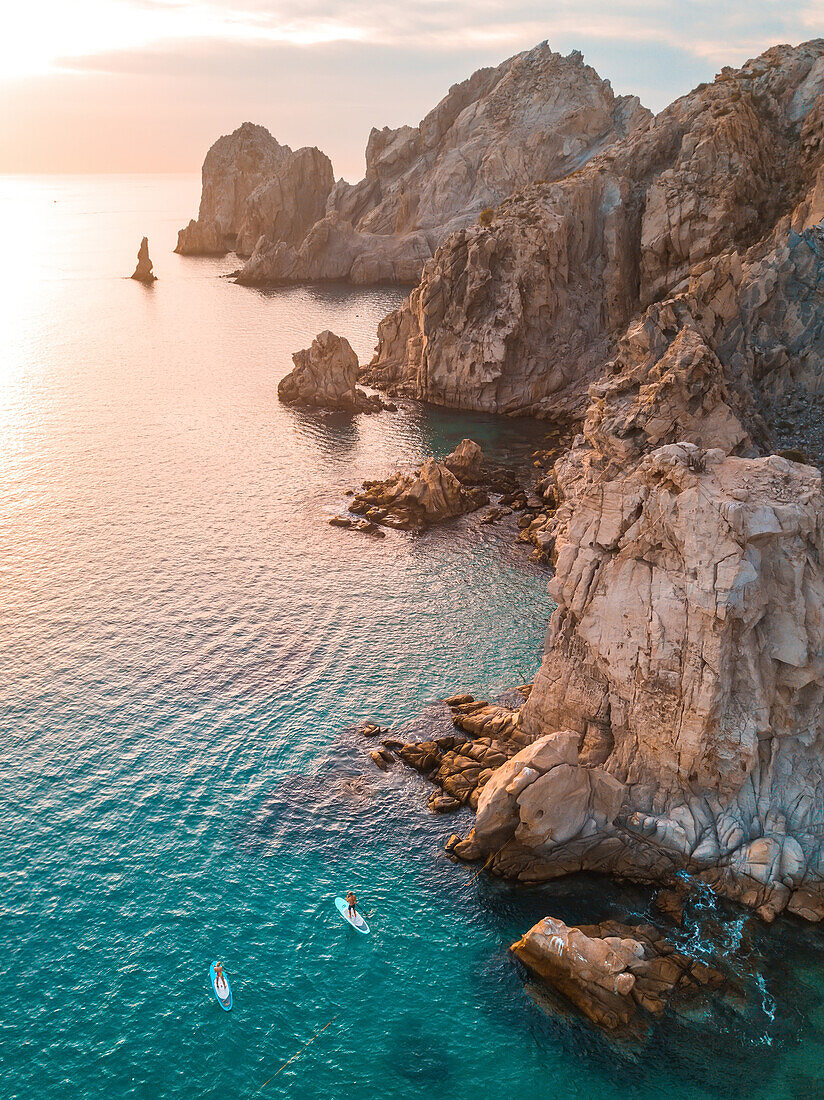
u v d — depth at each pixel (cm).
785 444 10412
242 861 5150
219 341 19375
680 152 14988
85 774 5838
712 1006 4172
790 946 4466
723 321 11112
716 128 14538
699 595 4750
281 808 5575
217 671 7000
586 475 7600
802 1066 3906
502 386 14362
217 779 5822
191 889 4947
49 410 14238
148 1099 3822
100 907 4819
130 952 4544
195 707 6544
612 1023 4119
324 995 4316
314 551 9256
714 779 5000
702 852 4838
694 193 14012
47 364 17225
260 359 17762
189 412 14225
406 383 15700
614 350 14088
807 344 11556
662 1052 3984
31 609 7925
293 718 6438
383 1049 4044
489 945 4591
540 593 8294
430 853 5222
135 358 17762
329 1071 3947
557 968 4375
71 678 6881
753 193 14375
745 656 4822
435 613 7931
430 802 5641
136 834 5341
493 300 14412
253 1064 3981
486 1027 4144
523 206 14825
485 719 6259
